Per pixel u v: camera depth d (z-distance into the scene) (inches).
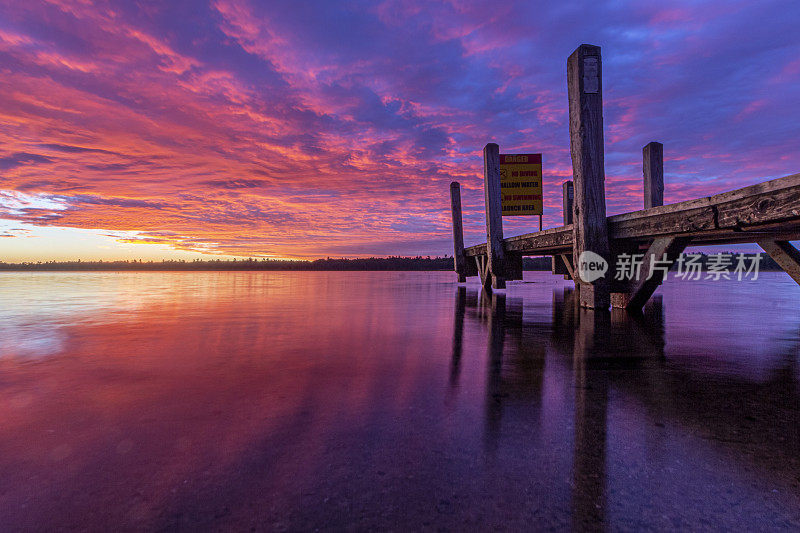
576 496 44.8
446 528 39.4
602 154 219.0
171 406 72.3
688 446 57.1
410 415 68.9
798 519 40.6
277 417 67.5
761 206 127.4
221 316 199.2
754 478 48.5
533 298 310.0
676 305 260.4
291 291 395.2
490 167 395.2
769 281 697.6
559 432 62.0
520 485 47.0
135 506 42.4
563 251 356.2
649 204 298.5
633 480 48.2
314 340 137.2
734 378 91.4
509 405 74.0
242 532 38.5
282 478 48.3
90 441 57.6
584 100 218.2
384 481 47.8
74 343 129.4
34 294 335.6
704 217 152.9
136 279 687.1
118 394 78.7
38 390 80.8
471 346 127.7
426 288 454.9
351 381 88.9
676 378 91.2
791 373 95.3
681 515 41.4
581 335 147.8
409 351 120.1
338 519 40.6
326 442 58.1
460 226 596.1
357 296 332.5
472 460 53.0
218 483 46.9
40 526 38.9
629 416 68.6
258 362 105.7
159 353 115.9
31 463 51.0
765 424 65.0
